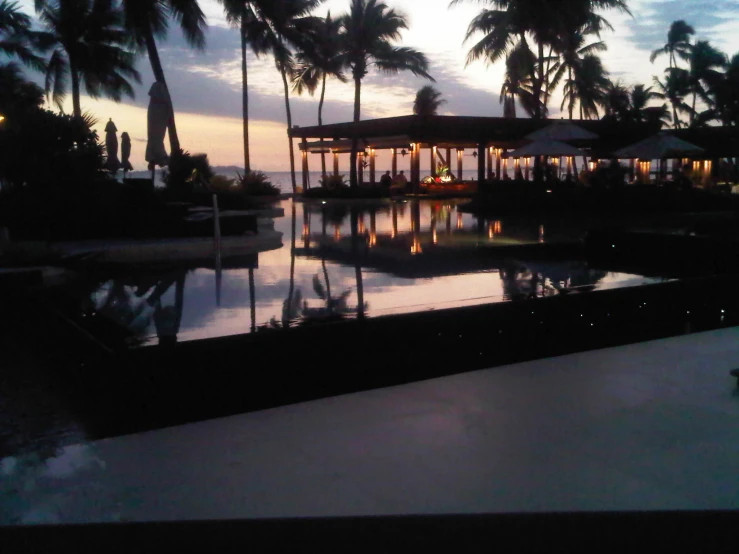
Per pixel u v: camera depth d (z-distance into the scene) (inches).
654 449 138.6
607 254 428.5
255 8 1226.6
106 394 166.7
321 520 113.0
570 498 118.2
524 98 1403.8
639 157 944.3
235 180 1160.2
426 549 112.6
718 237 375.9
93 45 1283.2
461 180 1395.2
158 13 887.1
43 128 536.7
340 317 278.2
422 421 156.3
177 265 443.5
